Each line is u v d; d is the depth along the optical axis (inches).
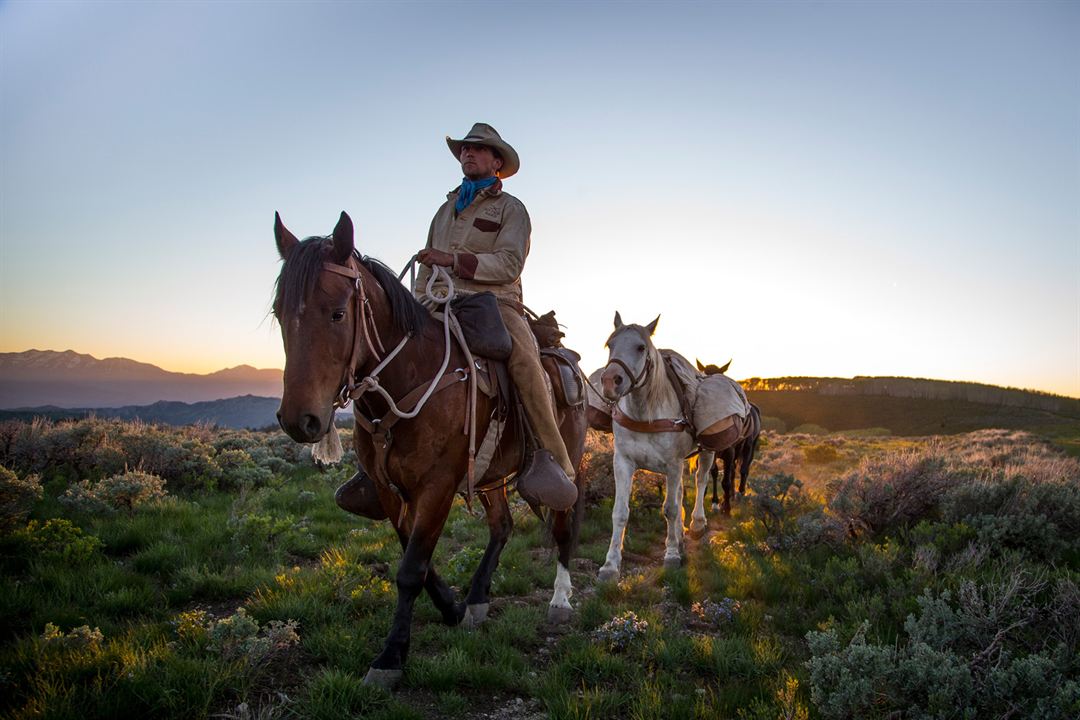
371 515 163.6
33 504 243.3
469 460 143.1
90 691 123.9
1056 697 110.1
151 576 208.4
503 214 170.9
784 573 229.9
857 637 131.8
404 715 125.1
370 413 137.1
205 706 121.6
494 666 149.6
